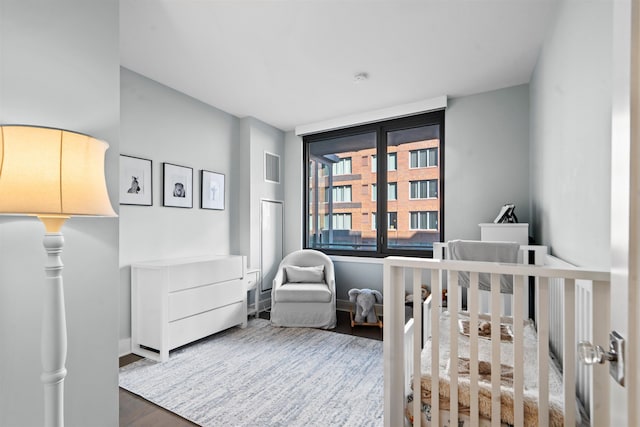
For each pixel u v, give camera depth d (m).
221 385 2.27
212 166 3.79
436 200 3.79
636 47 0.56
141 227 3.02
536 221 2.86
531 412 1.15
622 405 0.60
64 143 1.10
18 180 1.02
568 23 1.77
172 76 3.06
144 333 2.80
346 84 3.23
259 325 3.65
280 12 2.13
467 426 1.23
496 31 2.34
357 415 1.91
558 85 2.00
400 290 1.33
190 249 3.50
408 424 1.37
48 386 1.17
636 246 0.56
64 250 1.55
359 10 2.12
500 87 3.31
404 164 3.98
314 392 2.17
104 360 1.70
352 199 4.36
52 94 1.51
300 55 2.68
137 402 2.06
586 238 1.51
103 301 1.70
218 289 3.23
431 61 2.79
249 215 4.13
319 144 4.62
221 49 2.59
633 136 0.56
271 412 1.95
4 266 1.36
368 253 4.19
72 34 1.59
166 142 3.27
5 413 1.36
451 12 2.13
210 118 3.79
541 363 1.11
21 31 1.41
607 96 1.25
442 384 1.28
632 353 0.56
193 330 2.95
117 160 1.77
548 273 1.09
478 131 3.45
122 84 2.88
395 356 1.33
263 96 3.53
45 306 1.18
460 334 1.87
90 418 1.63
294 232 4.69
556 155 2.08
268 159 4.48
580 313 1.42
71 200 1.10
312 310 3.57
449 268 1.22
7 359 1.37
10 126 1.03
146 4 2.04
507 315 2.49
